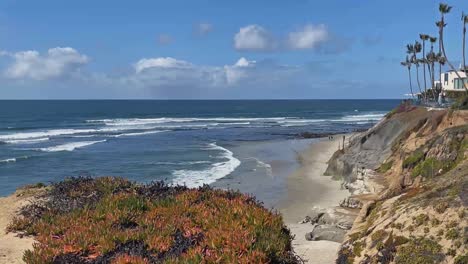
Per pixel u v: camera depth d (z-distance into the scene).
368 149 33.50
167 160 42.25
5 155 45.62
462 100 29.39
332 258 14.41
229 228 8.07
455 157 19.19
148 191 11.93
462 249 9.75
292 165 38.44
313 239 17.19
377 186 23.50
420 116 32.44
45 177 34.56
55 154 46.62
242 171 35.59
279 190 28.42
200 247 7.57
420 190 13.06
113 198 10.59
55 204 11.84
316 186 29.38
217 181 31.73
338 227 18.06
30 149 50.66
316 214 20.67
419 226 10.87
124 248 8.01
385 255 10.78
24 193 13.88
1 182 32.94
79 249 7.96
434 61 52.41
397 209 12.20
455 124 27.55
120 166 39.06
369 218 13.08
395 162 26.69
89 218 9.63
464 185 11.64
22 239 10.16
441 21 46.75
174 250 7.82
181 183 30.91
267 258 7.24
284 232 8.91
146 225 8.95
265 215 8.72
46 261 7.63
